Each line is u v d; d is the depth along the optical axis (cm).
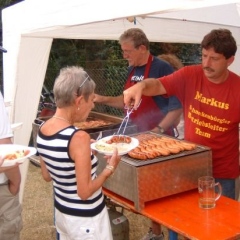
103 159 226
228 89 234
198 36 476
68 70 190
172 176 212
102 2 248
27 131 362
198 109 244
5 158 188
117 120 337
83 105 190
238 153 249
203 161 221
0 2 798
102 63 720
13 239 228
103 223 202
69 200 196
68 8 275
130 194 210
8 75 345
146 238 288
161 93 258
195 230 181
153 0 216
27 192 481
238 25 461
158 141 240
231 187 248
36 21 309
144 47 318
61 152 184
